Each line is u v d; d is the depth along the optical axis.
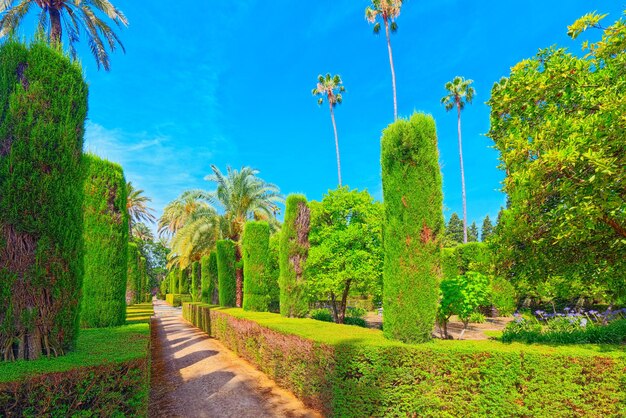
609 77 3.92
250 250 12.07
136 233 42.50
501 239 4.71
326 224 12.61
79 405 2.82
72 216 3.64
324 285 11.66
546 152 3.82
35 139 3.40
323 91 38.00
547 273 4.76
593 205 3.40
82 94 3.98
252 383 6.91
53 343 3.31
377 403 4.39
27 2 11.54
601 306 12.52
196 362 9.02
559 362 3.70
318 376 5.21
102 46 13.01
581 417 3.53
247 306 11.88
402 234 5.09
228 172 19.16
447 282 7.15
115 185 7.12
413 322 4.76
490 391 3.90
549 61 4.43
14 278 3.14
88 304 6.40
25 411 2.51
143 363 3.32
